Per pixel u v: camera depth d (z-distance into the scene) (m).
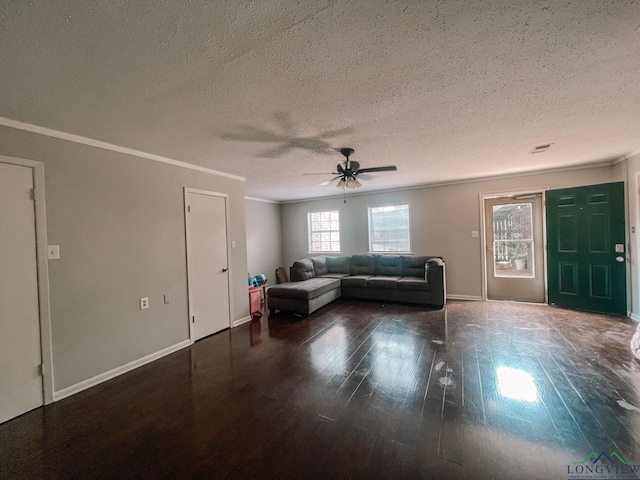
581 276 4.22
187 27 1.26
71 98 1.86
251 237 6.50
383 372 2.55
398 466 1.51
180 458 1.63
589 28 1.34
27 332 2.19
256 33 1.31
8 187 2.12
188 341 3.48
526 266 4.98
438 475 1.44
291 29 1.29
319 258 6.20
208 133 2.55
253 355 3.06
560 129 2.70
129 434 1.86
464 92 1.95
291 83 1.77
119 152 2.84
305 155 3.32
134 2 1.12
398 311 4.58
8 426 1.99
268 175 4.31
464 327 3.69
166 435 1.83
